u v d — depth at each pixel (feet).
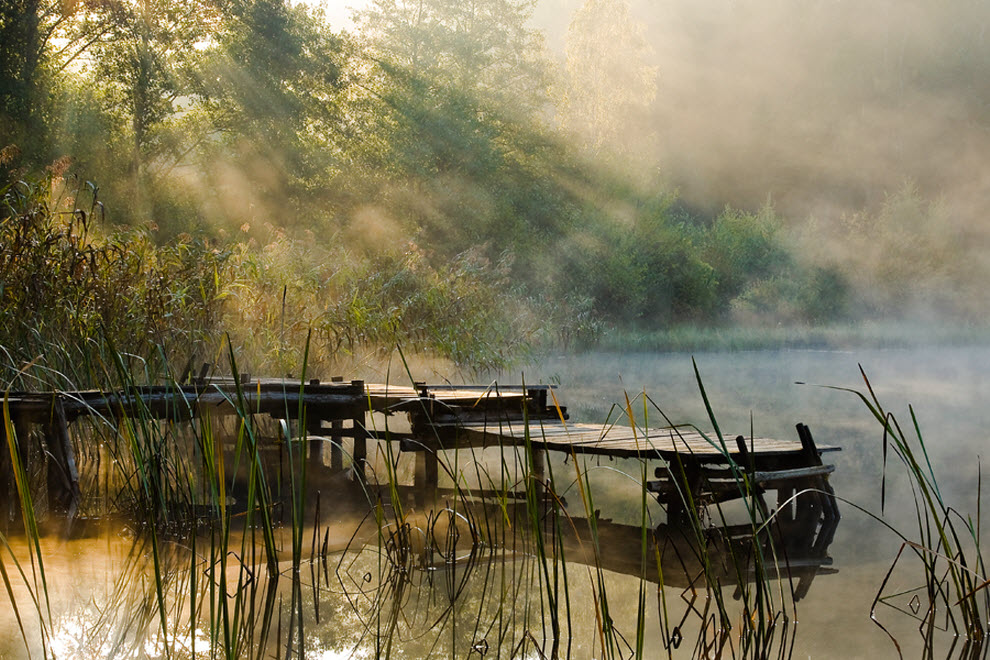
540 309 56.85
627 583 11.47
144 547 12.08
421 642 8.97
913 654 8.86
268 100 82.74
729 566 12.48
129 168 76.02
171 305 21.90
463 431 18.35
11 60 66.39
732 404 31.53
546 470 19.93
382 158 86.22
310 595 10.32
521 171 88.69
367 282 34.83
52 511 14.07
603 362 53.42
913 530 14.83
